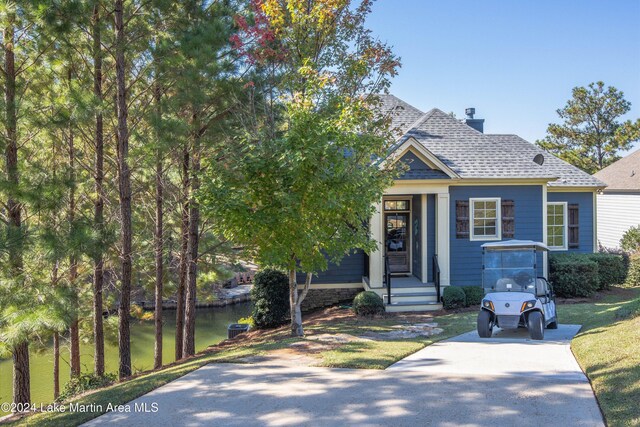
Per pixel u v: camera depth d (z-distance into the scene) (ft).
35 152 46.19
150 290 74.13
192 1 48.19
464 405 24.17
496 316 40.81
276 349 37.78
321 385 27.99
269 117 52.01
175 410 25.29
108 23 45.70
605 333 37.24
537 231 65.77
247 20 50.62
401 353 34.96
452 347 37.91
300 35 53.57
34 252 35.68
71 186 37.04
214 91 49.42
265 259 40.93
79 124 41.63
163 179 55.72
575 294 64.13
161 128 43.01
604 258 68.44
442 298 60.75
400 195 68.54
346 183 40.57
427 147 68.90
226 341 58.44
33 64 41.98
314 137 39.04
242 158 41.11
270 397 26.35
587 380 27.40
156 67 45.14
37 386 60.64
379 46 55.11
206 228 63.16
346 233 43.04
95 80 45.29
